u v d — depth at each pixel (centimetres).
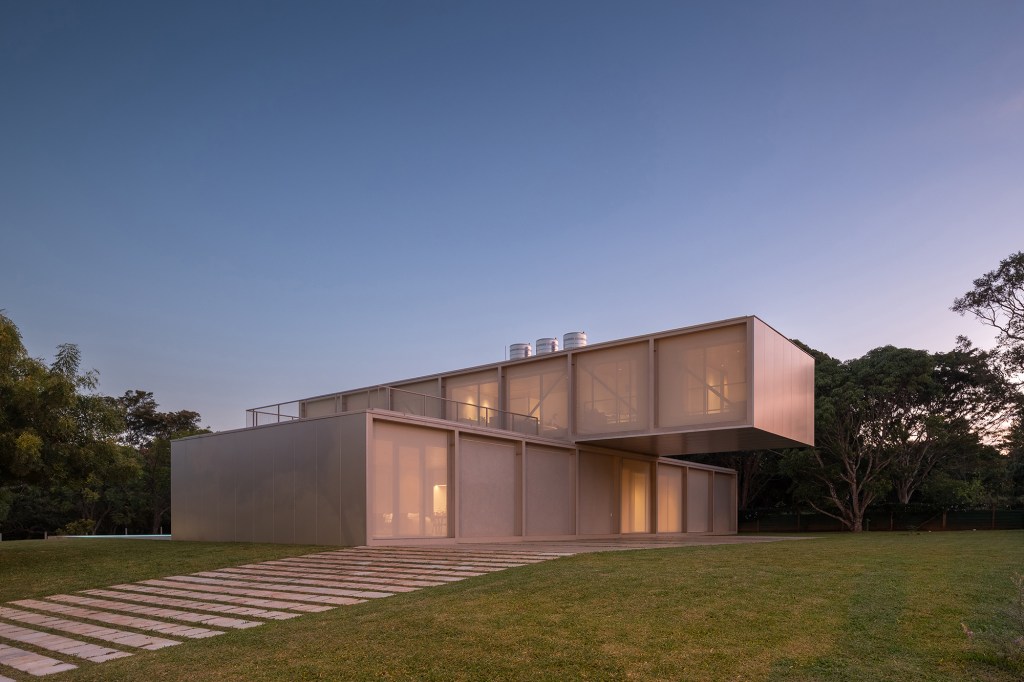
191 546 2047
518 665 598
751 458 4928
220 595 1107
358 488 1967
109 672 630
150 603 1059
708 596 849
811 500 4250
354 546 1928
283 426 2244
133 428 5531
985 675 544
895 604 795
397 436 2098
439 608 831
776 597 840
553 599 856
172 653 691
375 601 940
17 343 1611
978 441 4166
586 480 2939
